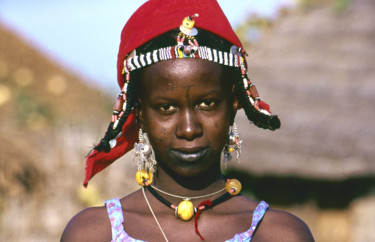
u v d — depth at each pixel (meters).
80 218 2.67
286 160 8.44
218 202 2.67
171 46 2.51
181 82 2.44
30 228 8.24
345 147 8.30
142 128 2.69
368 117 8.55
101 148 2.72
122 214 2.64
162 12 2.60
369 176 8.28
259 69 9.77
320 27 10.00
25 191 8.45
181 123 2.48
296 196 8.84
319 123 8.63
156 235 2.57
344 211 8.60
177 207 2.57
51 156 8.77
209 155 2.51
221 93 2.51
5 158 8.49
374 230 8.38
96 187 8.74
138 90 2.60
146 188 2.73
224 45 2.63
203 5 2.62
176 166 2.52
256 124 2.77
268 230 2.59
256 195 9.02
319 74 9.27
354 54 9.35
